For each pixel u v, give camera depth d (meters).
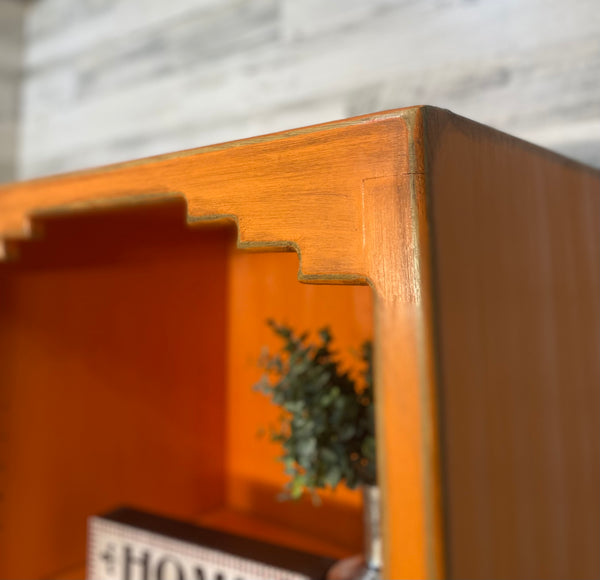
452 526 0.35
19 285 0.71
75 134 1.20
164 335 0.87
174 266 0.88
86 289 0.78
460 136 0.40
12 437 0.71
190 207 0.46
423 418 0.35
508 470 0.43
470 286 0.39
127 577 0.67
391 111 0.37
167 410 0.87
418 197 0.36
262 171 0.42
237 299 0.92
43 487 0.74
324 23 0.90
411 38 0.82
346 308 0.77
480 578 0.38
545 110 0.72
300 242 0.40
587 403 0.57
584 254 0.59
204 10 1.04
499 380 0.42
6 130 1.27
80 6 1.20
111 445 0.81
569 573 0.52
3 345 0.70
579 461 0.55
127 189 0.51
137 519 0.70
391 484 0.36
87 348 0.79
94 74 1.18
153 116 1.09
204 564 0.62
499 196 0.44
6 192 0.62
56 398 0.76
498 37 0.75
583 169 0.60
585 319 0.58
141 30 1.12
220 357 0.93
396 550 0.36
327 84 0.89
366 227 0.38
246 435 0.90
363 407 0.59
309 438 0.56
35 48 1.27
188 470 0.89
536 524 0.46
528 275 0.48
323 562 0.59
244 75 0.98
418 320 0.35
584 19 0.70
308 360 0.61
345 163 0.39
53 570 0.76
